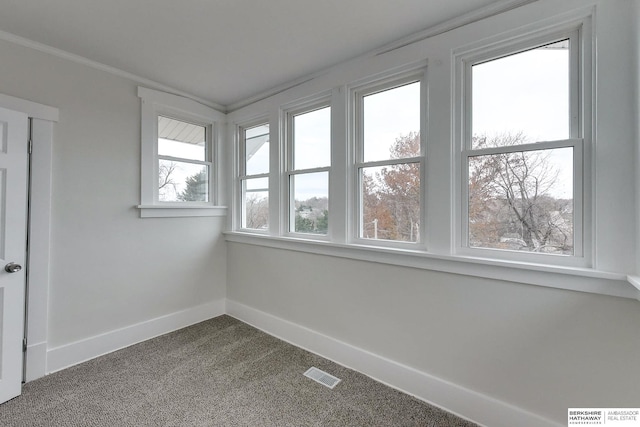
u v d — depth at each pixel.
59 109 2.04
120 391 1.83
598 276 1.29
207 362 2.19
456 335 1.70
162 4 1.58
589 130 1.37
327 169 2.36
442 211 1.73
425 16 1.69
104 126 2.27
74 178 2.13
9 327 1.75
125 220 2.41
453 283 1.71
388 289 1.97
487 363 1.60
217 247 3.09
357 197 2.19
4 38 1.82
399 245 1.97
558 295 1.41
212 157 3.07
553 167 1.48
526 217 1.55
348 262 2.18
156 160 2.63
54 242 2.04
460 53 1.69
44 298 1.98
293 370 2.10
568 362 1.39
